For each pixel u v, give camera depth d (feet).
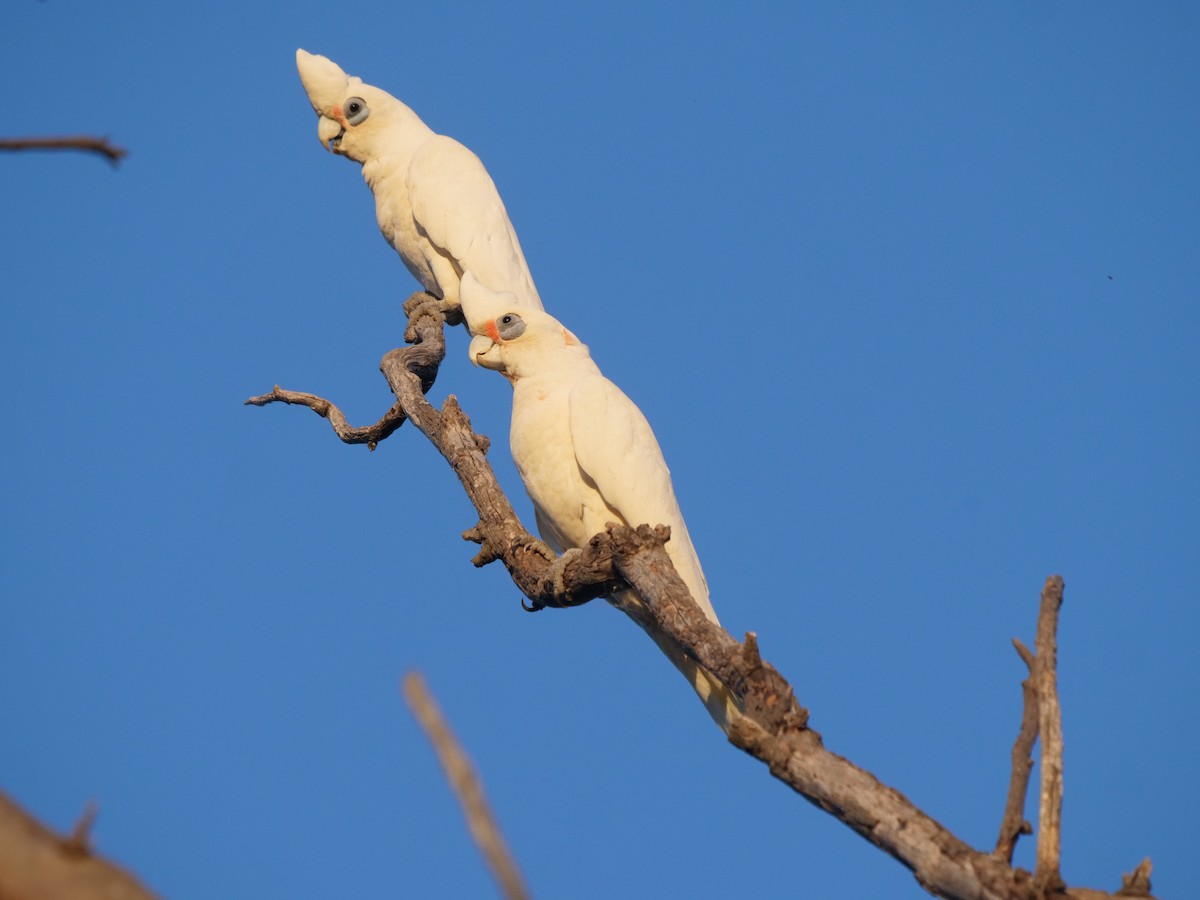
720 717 79.87
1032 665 51.47
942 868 48.85
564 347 90.79
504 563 87.56
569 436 87.56
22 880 24.56
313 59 121.29
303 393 108.68
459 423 94.94
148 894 25.21
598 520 88.17
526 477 90.22
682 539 84.69
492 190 118.93
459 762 23.35
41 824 25.43
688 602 67.05
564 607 81.56
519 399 90.38
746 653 59.47
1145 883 47.88
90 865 25.16
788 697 57.47
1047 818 48.32
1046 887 47.26
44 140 27.43
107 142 27.89
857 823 52.03
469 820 23.04
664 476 85.51
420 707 23.72
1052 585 53.57
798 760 54.44
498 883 22.70
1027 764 50.31
